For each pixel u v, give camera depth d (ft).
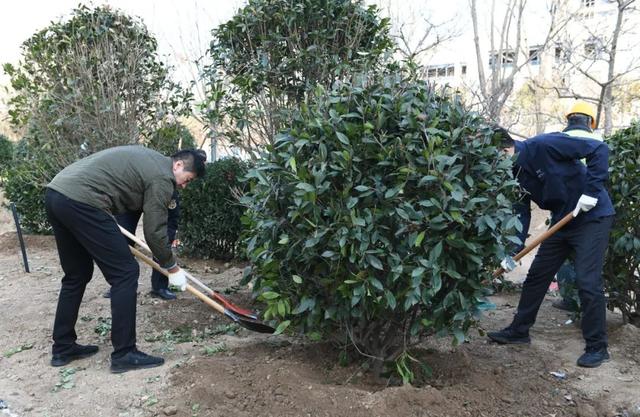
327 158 10.58
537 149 14.02
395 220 10.32
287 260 11.15
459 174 10.64
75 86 21.68
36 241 27.96
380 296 10.48
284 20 16.07
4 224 36.78
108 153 12.62
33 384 12.17
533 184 14.32
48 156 23.41
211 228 24.09
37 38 22.56
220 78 17.57
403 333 11.65
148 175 12.44
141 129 23.30
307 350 13.43
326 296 11.34
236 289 19.53
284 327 11.14
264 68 16.39
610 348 14.49
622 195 15.05
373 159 10.57
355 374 12.06
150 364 12.69
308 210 10.30
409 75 12.14
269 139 17.03
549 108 46.65
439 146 10.32
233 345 14.08
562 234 14.12
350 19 16.58
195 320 16.44
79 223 12.14
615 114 45.44
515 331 14.92
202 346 14.17
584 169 13.87
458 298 10.59
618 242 15.02
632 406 11.24
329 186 10.43
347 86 11.16
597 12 42.32
